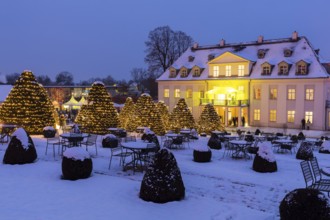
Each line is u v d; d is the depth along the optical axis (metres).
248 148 21.20
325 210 7.58
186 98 53.91
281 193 12.66
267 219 9.40
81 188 11.43
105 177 13.07
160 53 64.31
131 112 37.19
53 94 81.56
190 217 9.26
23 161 15.02
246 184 13.79
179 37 64.62
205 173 15.43
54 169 14.13
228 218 9.32
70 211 9.30
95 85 28.83
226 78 49.53
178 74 55.25
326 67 45.72
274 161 16.16
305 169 11.47
